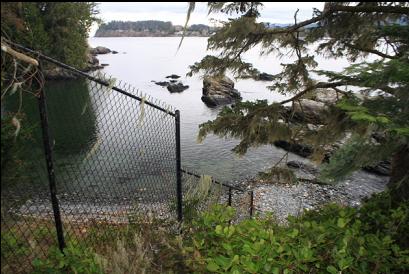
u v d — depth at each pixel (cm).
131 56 9219
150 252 368
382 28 655
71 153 1009
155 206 551
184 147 2088
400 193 511
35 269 276
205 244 375
